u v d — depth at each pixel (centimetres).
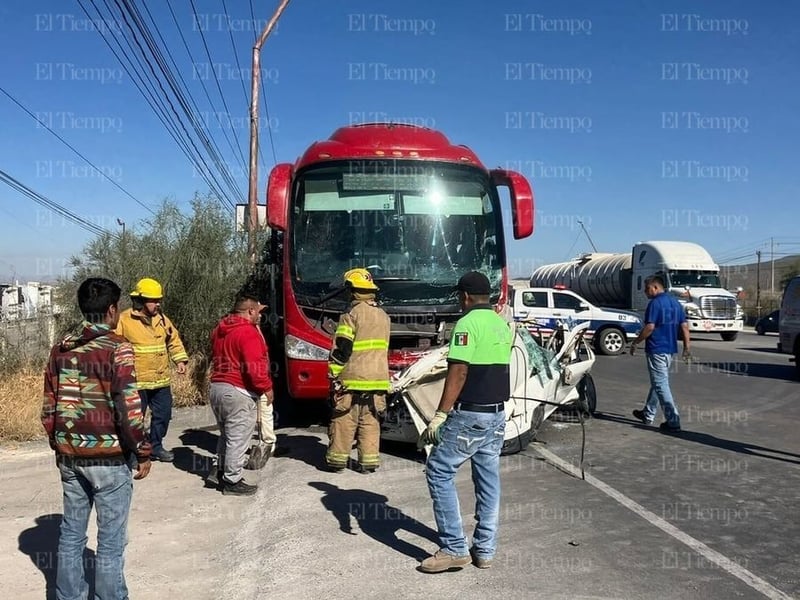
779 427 918
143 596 434
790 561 477
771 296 5556
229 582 454
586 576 453
